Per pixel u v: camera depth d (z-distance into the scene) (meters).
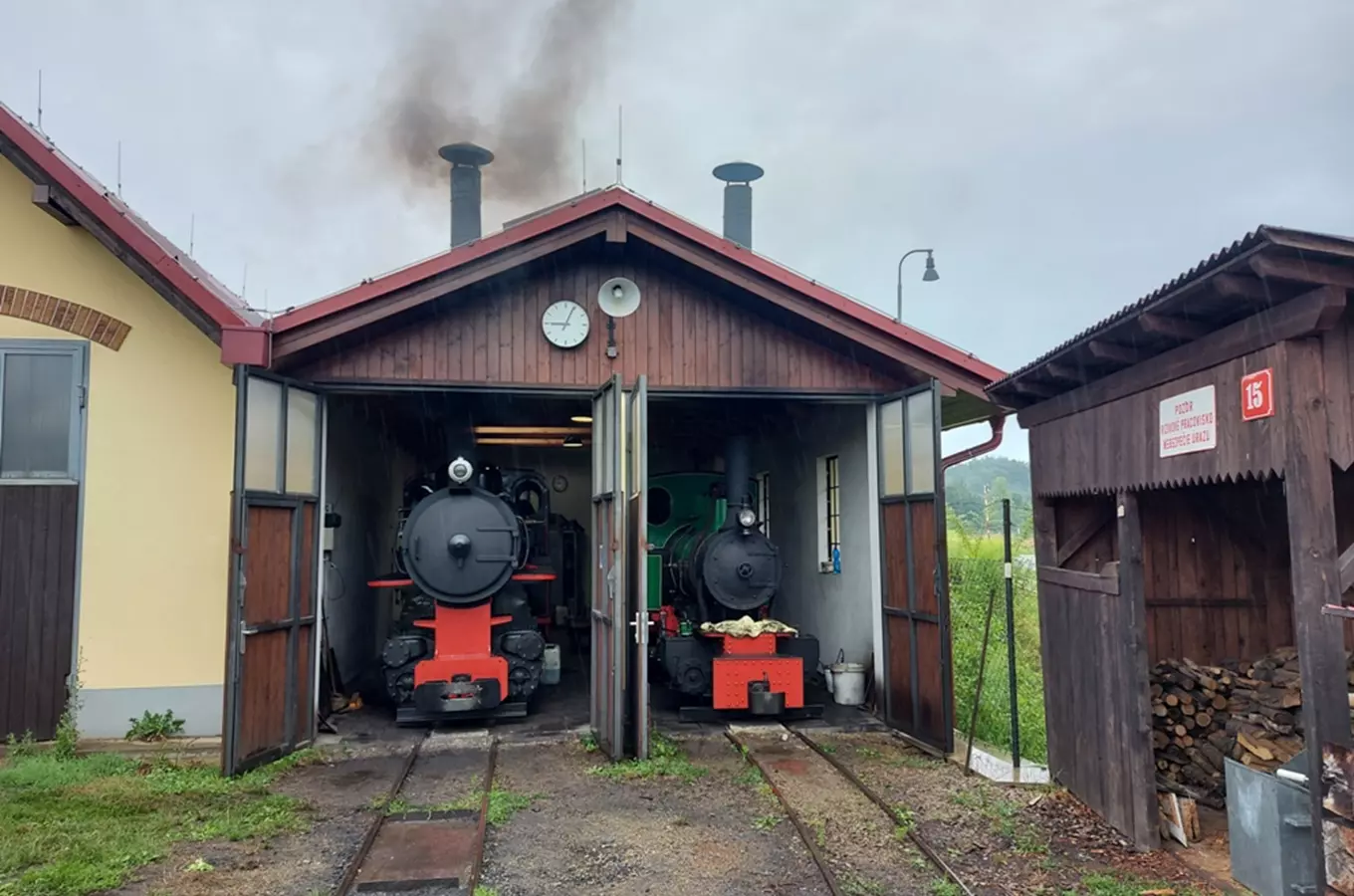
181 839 5.73
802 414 11.81
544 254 8.07
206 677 8.28
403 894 4.99
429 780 7.17
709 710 9.33
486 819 6.13
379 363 8.32
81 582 8.20
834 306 8.36
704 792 6.82
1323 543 3.98
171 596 8.29
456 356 8.41
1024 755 7.88
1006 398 7.09
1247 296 4.09
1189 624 7.20
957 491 33.31
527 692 9.34
